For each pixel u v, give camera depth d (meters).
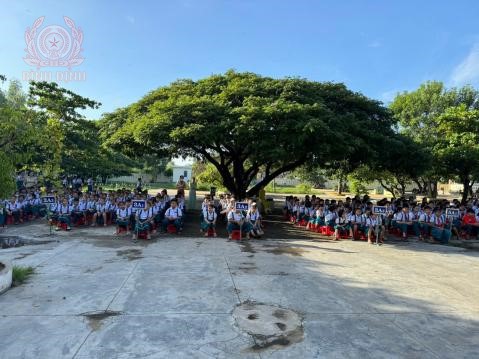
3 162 6.88
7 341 4.61
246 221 12.21
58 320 5.24
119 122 18.20
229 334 4.91
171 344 4.59
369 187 55.62
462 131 18.67
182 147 17.08
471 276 8.27
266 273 7.84
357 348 4.62
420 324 5.43
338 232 12.72
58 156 16.09
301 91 15.21
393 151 15.23
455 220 14.16
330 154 13.48
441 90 33.06
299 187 46.97
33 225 14.39
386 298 6.51
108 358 4.24
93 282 6.96
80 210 14.23
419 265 9.17
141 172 61.66
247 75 17.02
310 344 4.69
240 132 12.55
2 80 20.61
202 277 7.42
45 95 22.08
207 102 13.93
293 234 13.64
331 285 7.16
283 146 12.95
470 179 20.62
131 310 5.63
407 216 13.48
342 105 16.48
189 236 12.44
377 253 10.48
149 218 11.84
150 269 7.93
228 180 19.09
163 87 18.05
